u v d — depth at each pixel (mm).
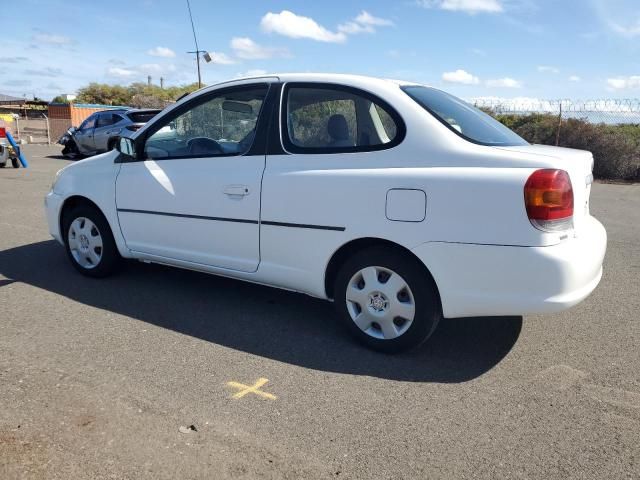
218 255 4277
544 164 3182
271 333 4059
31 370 3375
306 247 3820
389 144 3566
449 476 2508
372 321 3746
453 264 3348
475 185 3254
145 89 48625
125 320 4227
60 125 29703
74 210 5145
